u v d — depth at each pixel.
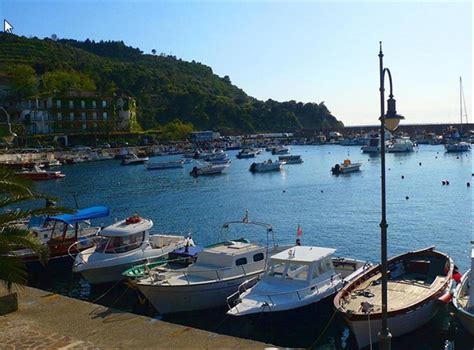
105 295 24.66
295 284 20.25
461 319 17.91
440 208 52.72
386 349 12.20
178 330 15.16
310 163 116.88
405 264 23.06
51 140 139.62
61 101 148.12
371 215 49.59
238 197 64.50
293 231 42.94
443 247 36.38
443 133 190.75
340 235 40.91
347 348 18.59
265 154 145.88
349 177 85.62
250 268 22.84
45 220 30.11
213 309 21.59
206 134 185.38
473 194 62.06
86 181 84.75
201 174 93.31
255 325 19.52
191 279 21.78
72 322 15.77
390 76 12.16
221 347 13.91
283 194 66.75
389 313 17.56
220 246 23.92
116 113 160.25
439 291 19.73
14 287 18.11
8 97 153.75
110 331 15.09
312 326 20.08
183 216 51.03
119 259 25.28
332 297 20.55
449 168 95.12
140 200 62.59
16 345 13.68
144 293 21.12
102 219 49.75
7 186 13.77
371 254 34.56
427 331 19.41
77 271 24.56
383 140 12.09
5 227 14.55
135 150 142.88
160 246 27.83
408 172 90.00
